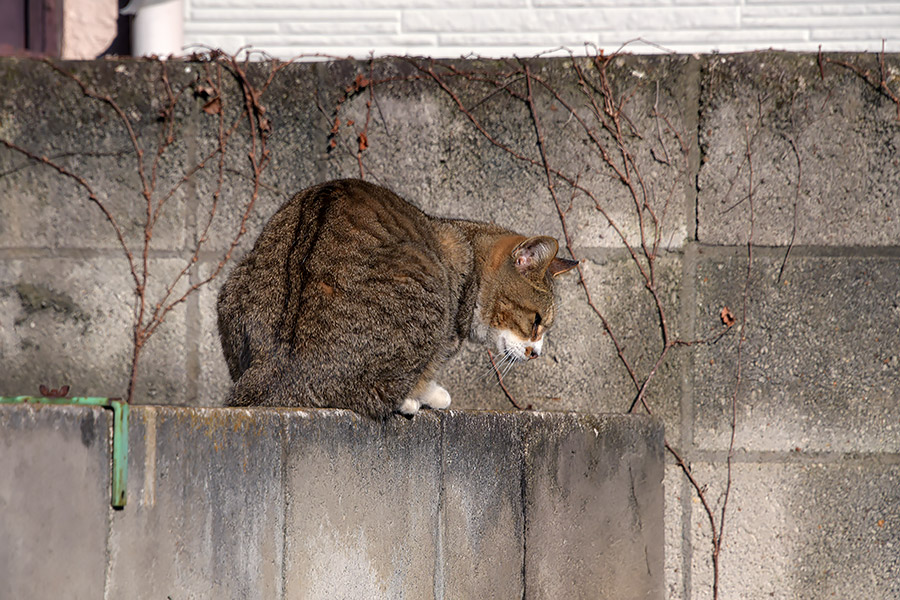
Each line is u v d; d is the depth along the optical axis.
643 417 16.02
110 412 7.52
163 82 16.70
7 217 16.59
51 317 16.64
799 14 20.72
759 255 16.66
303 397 11.32
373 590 10.86
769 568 16.69
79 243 16.66
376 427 11.06
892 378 16.58
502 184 16.75
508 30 20.77
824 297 16.59
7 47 20.73
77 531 7.16
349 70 16.75
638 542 15.83
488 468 12.98
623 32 20.78
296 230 12.51
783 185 16.62
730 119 16.62
